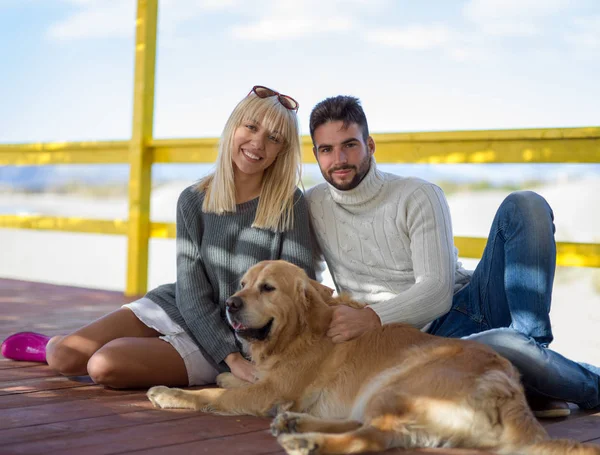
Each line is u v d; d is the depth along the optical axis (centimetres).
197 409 255
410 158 427
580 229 1656
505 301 284
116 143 566
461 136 401
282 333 258
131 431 225
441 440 216
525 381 256
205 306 291
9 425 227
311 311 262
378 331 255
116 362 273
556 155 374
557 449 192
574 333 647
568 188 1683
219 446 213
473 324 292
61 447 205
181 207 308
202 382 296
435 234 280
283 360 258
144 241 560
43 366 321
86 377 301
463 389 214
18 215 644
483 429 210
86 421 235
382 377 236
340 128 283
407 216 286
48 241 1852
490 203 1788
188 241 304
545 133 371
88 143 586
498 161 394
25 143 631
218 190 300
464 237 416
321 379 255
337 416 248
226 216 301
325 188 314
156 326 295
